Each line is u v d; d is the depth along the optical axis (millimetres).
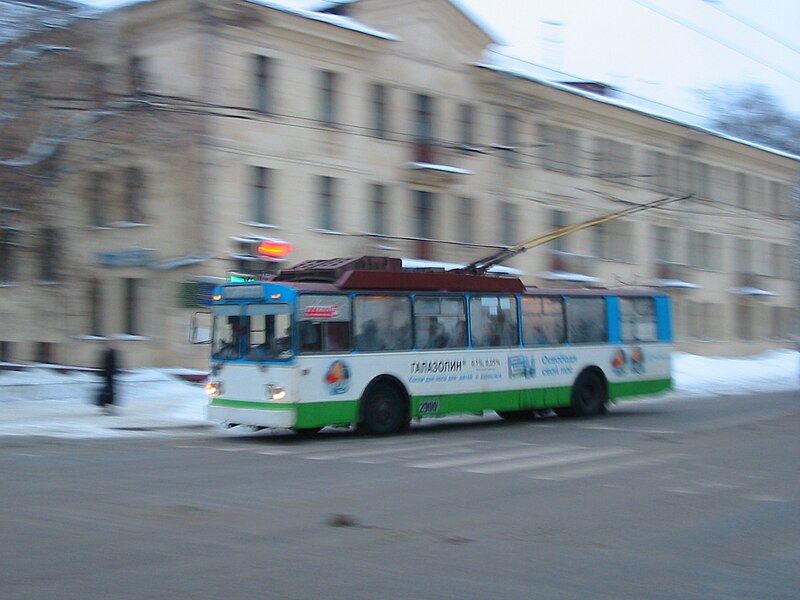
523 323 18906
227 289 16406
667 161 40906
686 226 42000
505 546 7660
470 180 31969
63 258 23938
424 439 16047
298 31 26859
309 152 27375
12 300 28562
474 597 6113
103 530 8086
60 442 15547
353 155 28500
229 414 16062
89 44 21047
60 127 20562
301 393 15406
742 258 46031
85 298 27578
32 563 6859
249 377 15828
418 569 6844
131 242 26281
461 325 17812
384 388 16625
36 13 20234
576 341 19906
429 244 30109
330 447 14844
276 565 6895
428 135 30781
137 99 20656
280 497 9914
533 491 10383
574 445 15062
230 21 25281
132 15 25672
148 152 23266
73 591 6098
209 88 24906
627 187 38438
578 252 36375
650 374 21281
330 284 16188
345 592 6180
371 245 28609
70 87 20562
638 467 12383
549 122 35188
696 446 14875
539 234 34656
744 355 45812
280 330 15562
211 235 25156
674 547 7703
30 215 20719
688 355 37938
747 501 9844
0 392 21281
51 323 28000
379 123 29406
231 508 9234
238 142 25703
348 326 16156
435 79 30828
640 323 21250
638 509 9352
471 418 20625
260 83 26406
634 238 39219
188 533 8008
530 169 34219
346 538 7895
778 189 48656
